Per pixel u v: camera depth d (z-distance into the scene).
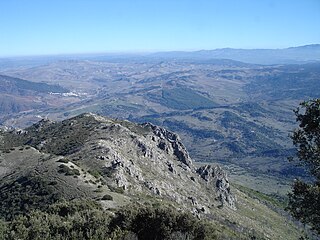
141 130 187.25
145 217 38.34
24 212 74.56
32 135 171.75
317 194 26.56
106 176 111.44
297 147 29.62
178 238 35.47
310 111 28.61
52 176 89.25
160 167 154.25
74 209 53.44
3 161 111.62
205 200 151.75
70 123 176.12
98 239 35.50
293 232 170.25
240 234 117.06
